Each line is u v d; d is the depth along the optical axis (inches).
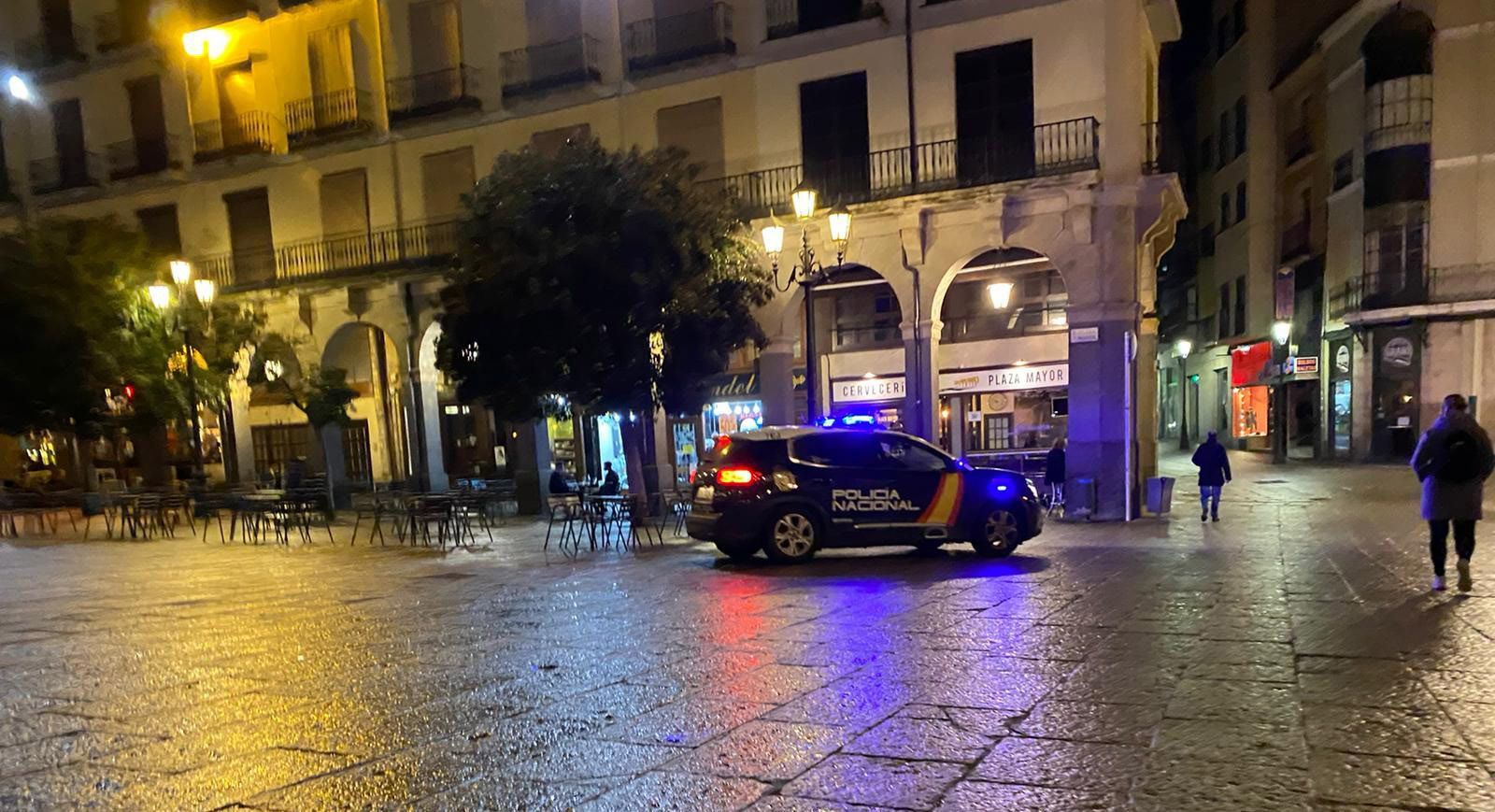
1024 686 205.9
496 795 149.1
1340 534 464.4
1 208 967.6
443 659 247.4
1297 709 183.6
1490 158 893.8
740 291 579.2
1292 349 1135.0
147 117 932.0
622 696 206.2
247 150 863.1
